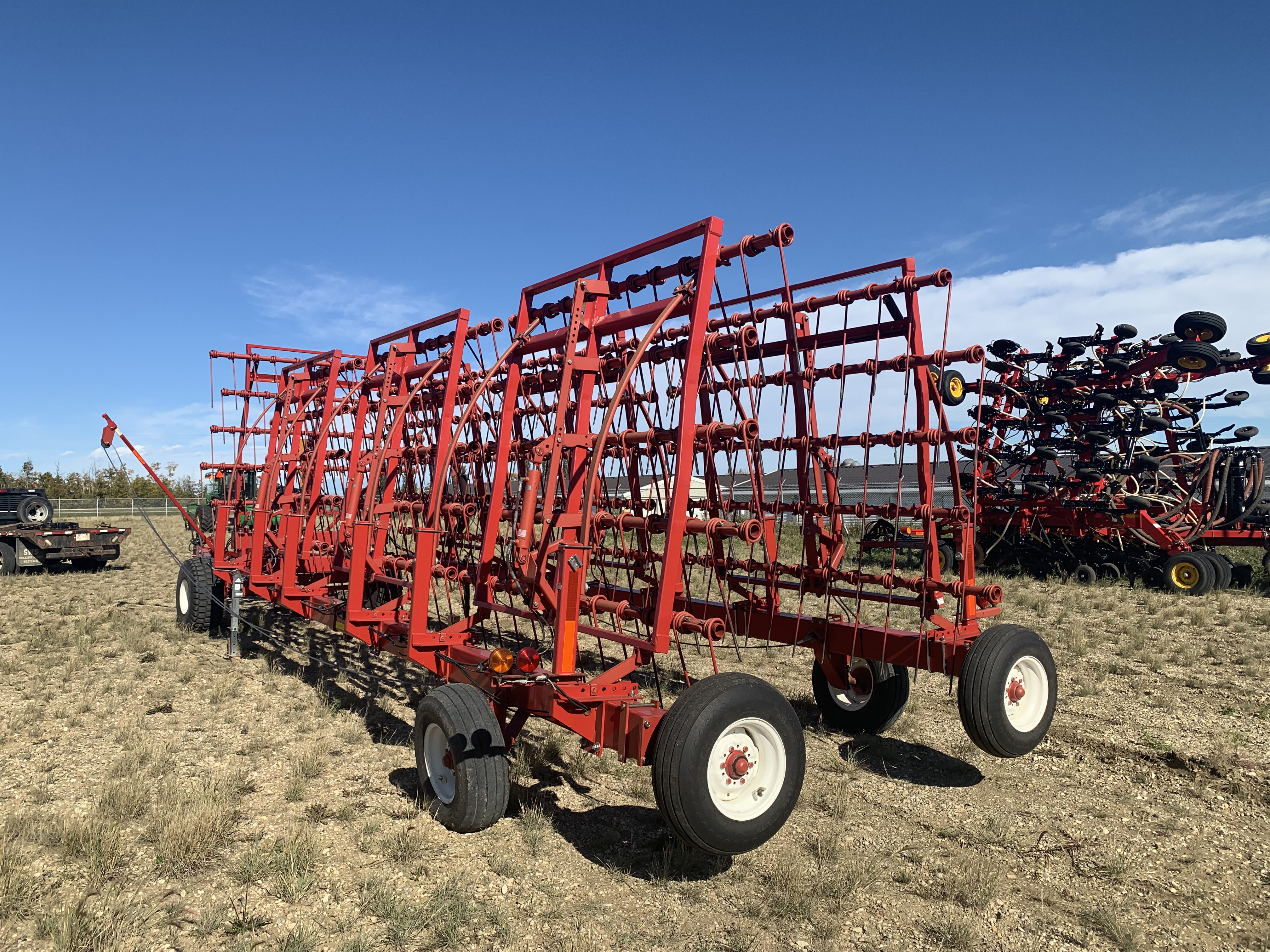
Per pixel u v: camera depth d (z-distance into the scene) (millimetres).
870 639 5551
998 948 3375
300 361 8766
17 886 3553
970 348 4930
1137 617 12047
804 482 6016
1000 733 4820
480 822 4188
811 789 5109
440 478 5469
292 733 6043
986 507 17719
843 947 3367
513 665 3990
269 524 8633
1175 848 4352
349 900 3633
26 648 8859
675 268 4188
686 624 4074
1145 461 15461
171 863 3885
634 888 3818
